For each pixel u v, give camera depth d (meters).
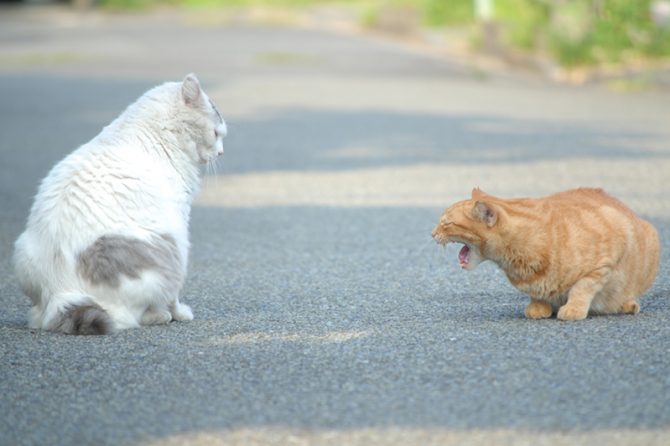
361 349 6.47
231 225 11.56
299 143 17.58
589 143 16.31
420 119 19.84
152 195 7.26
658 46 26.59
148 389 5.82
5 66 31.77
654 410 5.23
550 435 4.97
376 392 5.65
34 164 15.91
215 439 5.06
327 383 5.83
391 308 7.70
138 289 7.01
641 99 22.20
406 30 38.84
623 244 6.75
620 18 26.41
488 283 8.49
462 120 19.48
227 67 30.39
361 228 11.08
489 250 6.82
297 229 11.20
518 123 18.88
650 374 5.76
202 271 9.39
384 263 9.45
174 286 7.23
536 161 14.85
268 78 27.59
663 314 7.09
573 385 5.62
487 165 14.69
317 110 21.62
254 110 21.83
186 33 42.53
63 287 7.07
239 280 8.96
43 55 34.78
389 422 5.21
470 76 27.58
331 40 38.34
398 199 12.58
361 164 15.30
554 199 6.98
